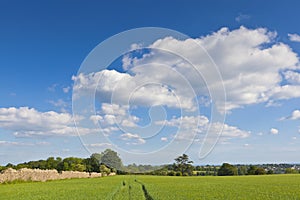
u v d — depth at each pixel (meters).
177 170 94.25
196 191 32.28
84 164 107.81
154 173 94.12
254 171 111.06
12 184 51.75
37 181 64.31
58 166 114.81
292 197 26.34
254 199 24.55
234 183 49.53
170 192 30.39
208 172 110.88
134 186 40.31
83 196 27.02
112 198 25.80
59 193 30.86
